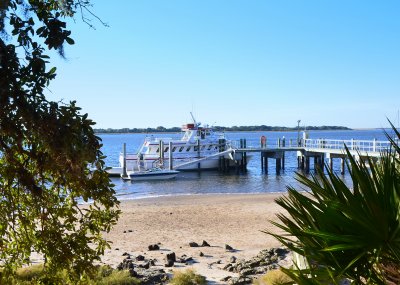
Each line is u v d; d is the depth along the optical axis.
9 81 2.74
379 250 2.50
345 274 2.76
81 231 3.65
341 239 2.52
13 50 2.77
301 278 2.86
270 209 23.28
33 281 4.07
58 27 3.03
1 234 3.43
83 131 2.99
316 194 2.98
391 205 2.63
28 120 2.80
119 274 10.05
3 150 3.03
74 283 3.85
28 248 3.70
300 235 2.93
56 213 3.55
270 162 69.25
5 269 3.90
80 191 3.25
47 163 2.98
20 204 3.69
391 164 2.87
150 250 14.39
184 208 24.28
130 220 20.36
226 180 43.16
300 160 48.34
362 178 2.56
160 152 46.25
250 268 11.30
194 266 12.02
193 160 47.75
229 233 17.33
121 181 42.62
